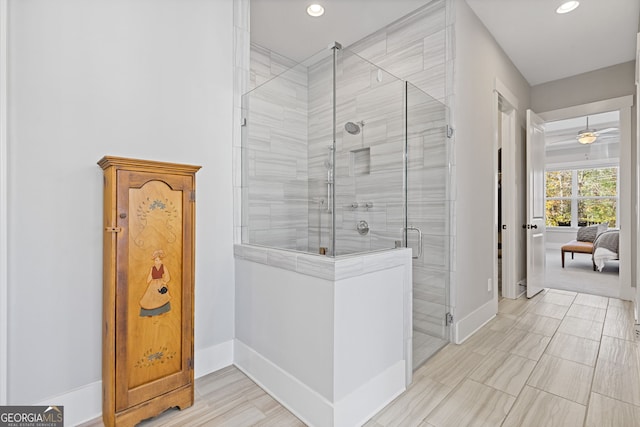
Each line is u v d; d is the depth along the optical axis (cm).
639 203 257
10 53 137
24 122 141
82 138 158
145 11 180
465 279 258
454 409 164
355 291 154
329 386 145
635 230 350
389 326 176
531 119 361
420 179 228
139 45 177
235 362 217
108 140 166
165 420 157
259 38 302
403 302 188
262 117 213
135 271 151
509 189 370
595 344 239
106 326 152
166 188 162
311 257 158
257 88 218
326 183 172
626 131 356
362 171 184
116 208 145
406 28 271
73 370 155
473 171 271
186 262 168
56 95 150
